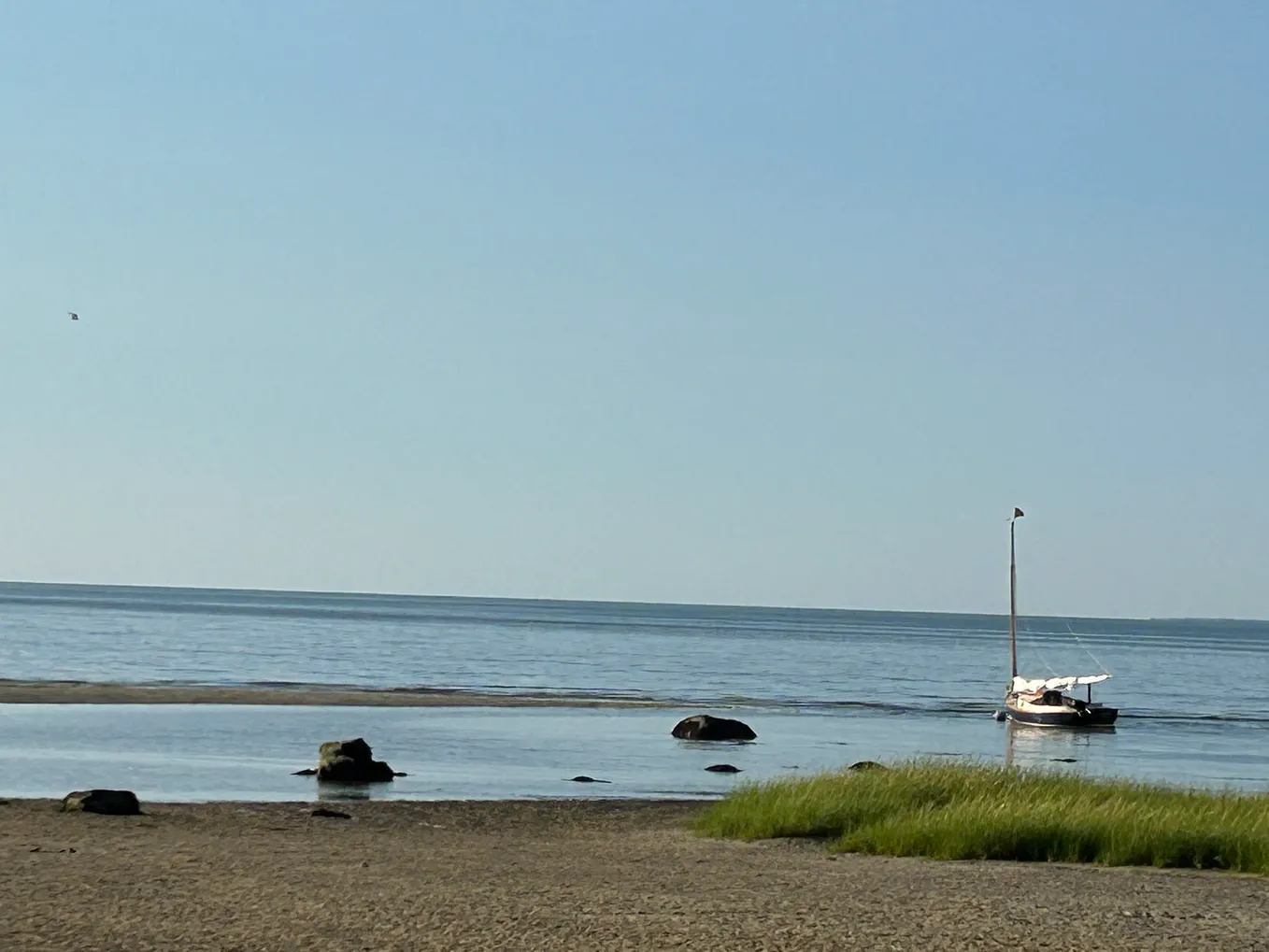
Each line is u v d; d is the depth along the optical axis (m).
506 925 16.91
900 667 144.62
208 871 21.33
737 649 171.88
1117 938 16.77
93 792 30.39
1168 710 95.25
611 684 99.62
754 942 16.05
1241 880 23.06
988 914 18.39
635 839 29.30
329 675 96.00
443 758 50.12
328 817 32.09
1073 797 29.58
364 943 15.73
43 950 14.95
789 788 31.80
